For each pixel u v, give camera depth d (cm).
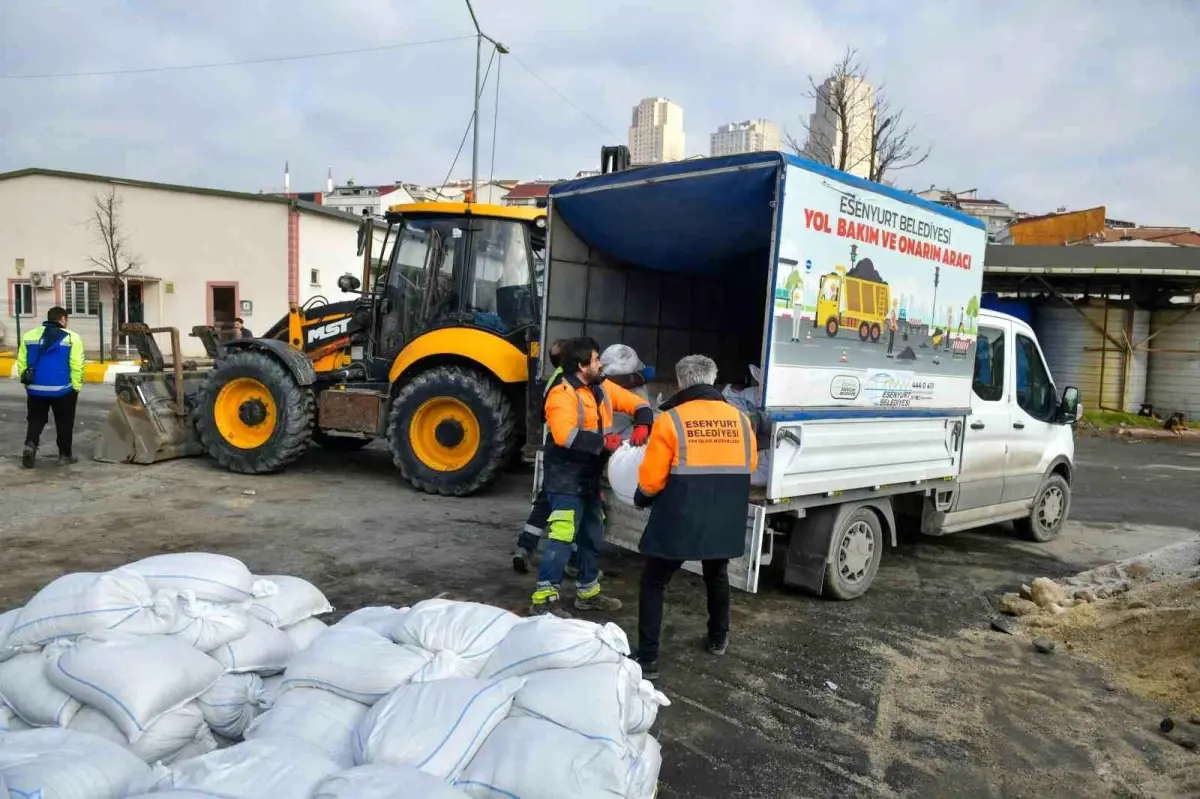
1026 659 461
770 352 434
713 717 375
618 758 238
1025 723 384
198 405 833
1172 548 661
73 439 1001
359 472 879
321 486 795
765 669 429
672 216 554
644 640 408
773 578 588
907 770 339
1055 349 1848
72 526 611
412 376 807
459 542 621
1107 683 431
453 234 819
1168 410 1789
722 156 463
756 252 632
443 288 819
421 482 778
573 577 566
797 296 448
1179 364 1770
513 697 250
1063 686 427
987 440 648
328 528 640
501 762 226
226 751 215
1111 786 334
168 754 245
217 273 2377
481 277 820
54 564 522
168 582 288
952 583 603
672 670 423
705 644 458
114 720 238
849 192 479
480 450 760
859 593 545
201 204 2358
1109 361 1784
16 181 2352
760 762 339
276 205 2355
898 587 585
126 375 860
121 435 856
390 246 888
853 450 505
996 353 670
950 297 579
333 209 2494
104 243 2339
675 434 396
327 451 1005
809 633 483
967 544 727
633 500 455
